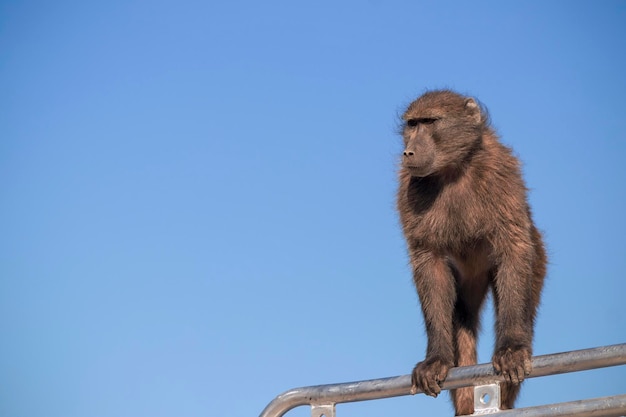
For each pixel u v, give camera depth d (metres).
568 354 9.74
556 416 9.47
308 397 10.83
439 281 15.13
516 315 14.15
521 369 12.19
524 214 14.73
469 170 15.02
